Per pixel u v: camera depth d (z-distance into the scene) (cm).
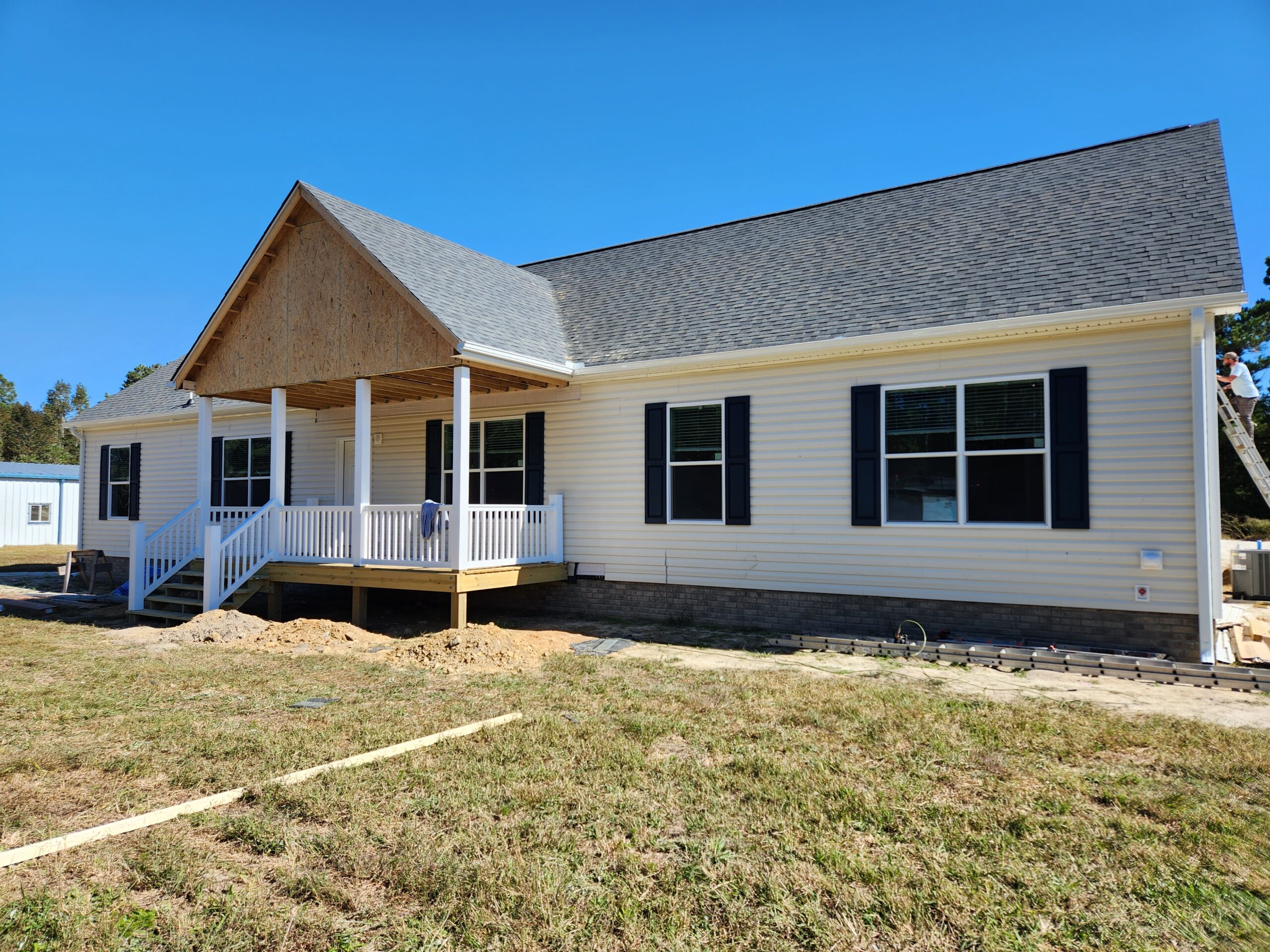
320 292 1158
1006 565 912
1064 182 1154
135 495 1831
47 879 346
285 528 1205
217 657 897
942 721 597
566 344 1291
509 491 1296
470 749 530
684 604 1127
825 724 589
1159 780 467
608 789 450
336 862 359
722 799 437
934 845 376
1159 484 834
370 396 1209
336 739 557
